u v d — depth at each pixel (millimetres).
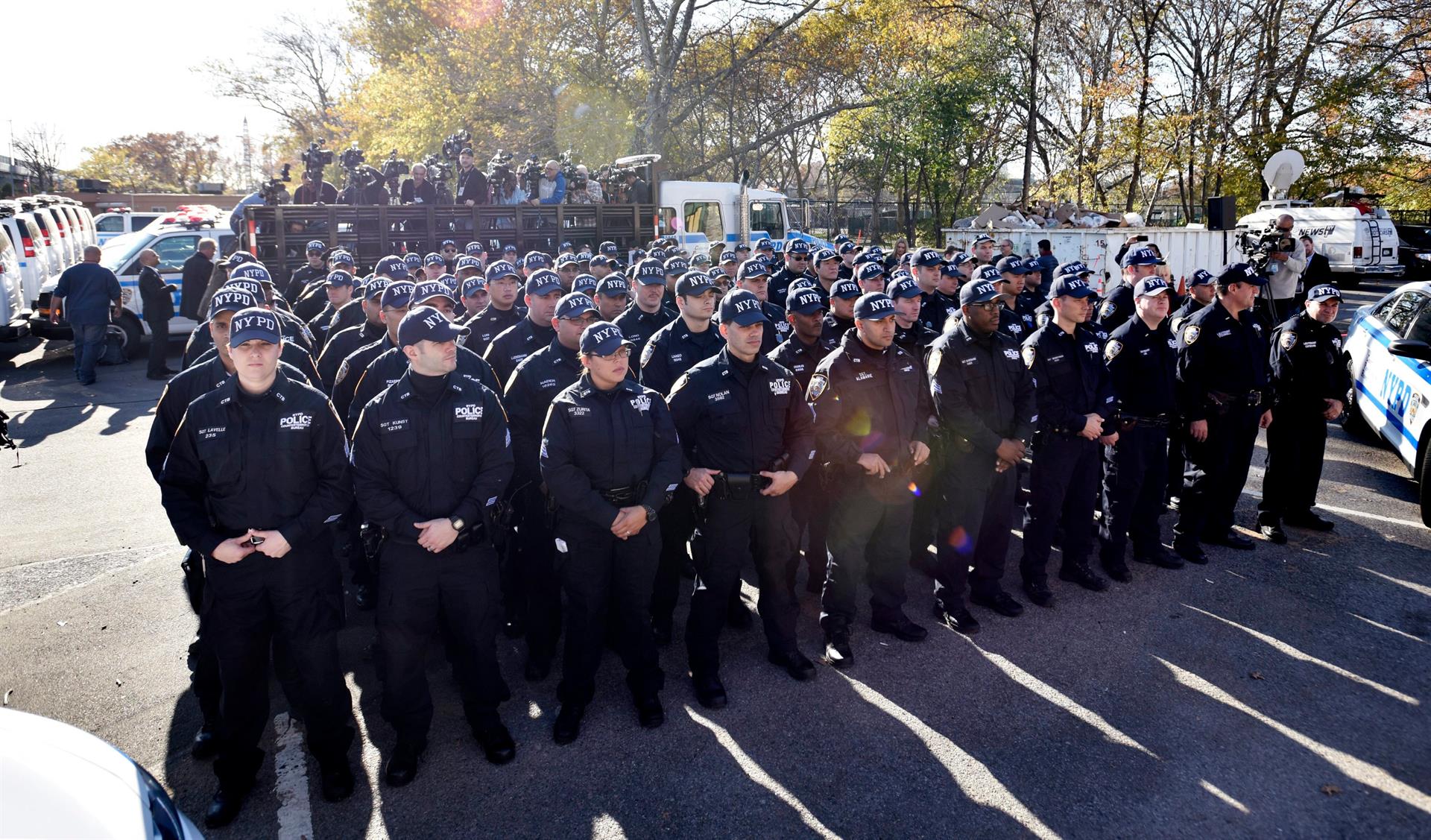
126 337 13258
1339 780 3316
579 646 3715
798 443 4027
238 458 3057
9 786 2143
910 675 4164
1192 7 24000
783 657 4199
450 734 3754
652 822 3162
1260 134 24438
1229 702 3863
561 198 13008
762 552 4094
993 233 14266
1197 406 5219
